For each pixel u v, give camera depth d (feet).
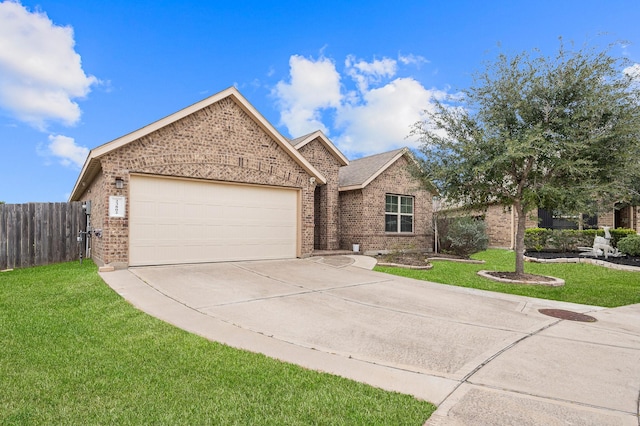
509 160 30.86
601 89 29.27
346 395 11.68
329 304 23.44
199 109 35.99
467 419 10.41
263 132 40.86
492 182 33.76
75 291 24.43
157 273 30.55
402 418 10.36
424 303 24.64
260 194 40.98
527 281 32.42
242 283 28.50
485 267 42.16
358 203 54.08
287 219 43.21
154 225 33.99
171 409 10.64
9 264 36.99
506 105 32.99
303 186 44.27
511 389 12.46
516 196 34.35
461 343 17.03
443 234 57.93
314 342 16.66
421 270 39.01
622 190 31.78
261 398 11.41
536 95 31.45
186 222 35.78
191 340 16.33
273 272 33.73
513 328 19.66
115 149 31.63
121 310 20.62
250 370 13.42
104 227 31.37
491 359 15.12
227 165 37.99
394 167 57.11
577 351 16.34
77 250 40.68
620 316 23.03
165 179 34.68
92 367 13.53
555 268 41.47
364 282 31.14
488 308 23.84
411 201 59.82
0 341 15.96
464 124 34.40
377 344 16.63
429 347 16.40
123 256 32.04
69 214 40.47
